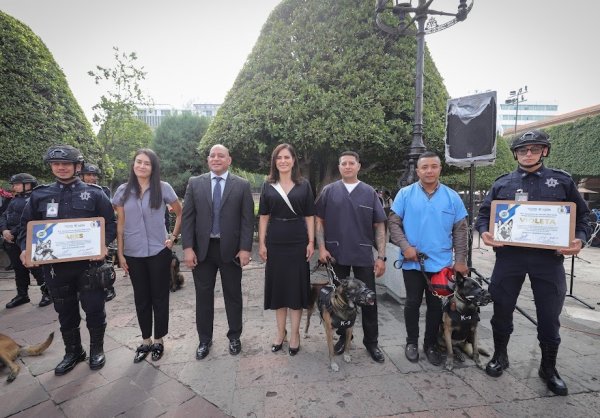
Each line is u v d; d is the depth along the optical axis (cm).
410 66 591
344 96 561
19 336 349
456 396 228
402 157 659
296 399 227
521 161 242
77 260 257
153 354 284
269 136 600
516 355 286
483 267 710
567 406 217
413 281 280
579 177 1581
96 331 273
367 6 602
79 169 273
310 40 609
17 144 634
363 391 236
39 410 220
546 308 236
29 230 243
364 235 281
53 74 733
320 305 275
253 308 423
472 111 366
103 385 247
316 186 854
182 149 1623
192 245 288
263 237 293
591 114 1716
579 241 219
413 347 282
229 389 240
